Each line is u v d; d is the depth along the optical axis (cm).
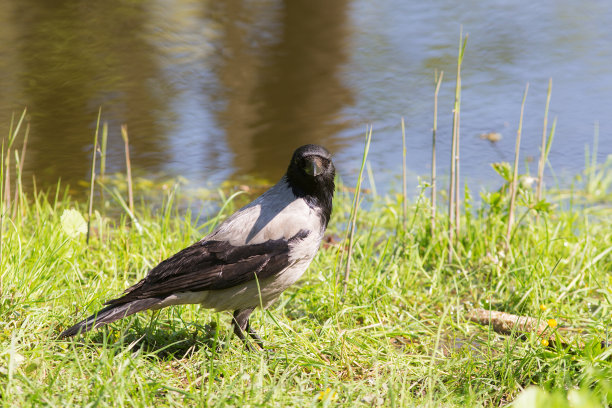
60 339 630
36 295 718
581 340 651
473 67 1845
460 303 826
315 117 1538
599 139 1425
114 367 581
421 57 1917
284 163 1340
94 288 768
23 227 926
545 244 888
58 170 1272
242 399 540
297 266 680
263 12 2334
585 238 925
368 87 1716
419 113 1573
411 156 1372
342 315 756
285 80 1736
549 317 753
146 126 1468
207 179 1270
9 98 1541
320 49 1969
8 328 641
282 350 669
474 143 1427
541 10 2405
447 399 584
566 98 1641
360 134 1468
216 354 648
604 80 1741
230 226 670
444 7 2453
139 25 2108
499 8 2428
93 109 1529
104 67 1755
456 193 924
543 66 1850
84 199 1173
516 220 1005
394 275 837
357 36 2109
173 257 654
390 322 761
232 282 646
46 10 2202
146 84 1678
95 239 952
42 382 561
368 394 582
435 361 670
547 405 459
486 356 656
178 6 2334
